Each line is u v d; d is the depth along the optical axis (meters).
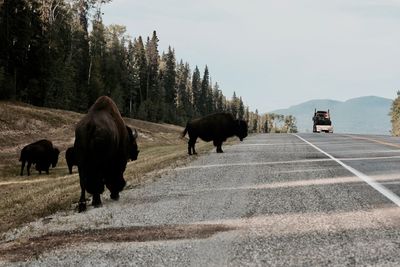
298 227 5.78
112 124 8.57
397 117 112.88
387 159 13.83
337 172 11.09
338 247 4.82
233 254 4.76
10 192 16.98
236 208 7.21
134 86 103.12
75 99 71.12
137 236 5.75
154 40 116.31
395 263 4.24
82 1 78.00
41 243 5.77
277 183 9.75
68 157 27.20
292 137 32.88
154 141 55.19
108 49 100.12
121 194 9.59
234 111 186.12
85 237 5.91
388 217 6.08
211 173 12.22
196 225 6.18
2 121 41.09
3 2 59.06
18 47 60.66
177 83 138.62
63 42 72.75
